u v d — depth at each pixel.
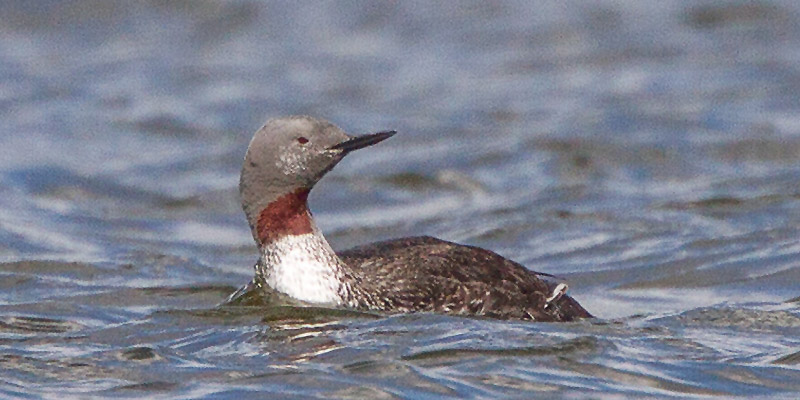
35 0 26.31
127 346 10.55
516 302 11.17
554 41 25.33
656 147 19.02
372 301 11.03
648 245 14.61
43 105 22.22
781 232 14.77
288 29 26.12
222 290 12.95
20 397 9.38
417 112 21.73
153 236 15.77
